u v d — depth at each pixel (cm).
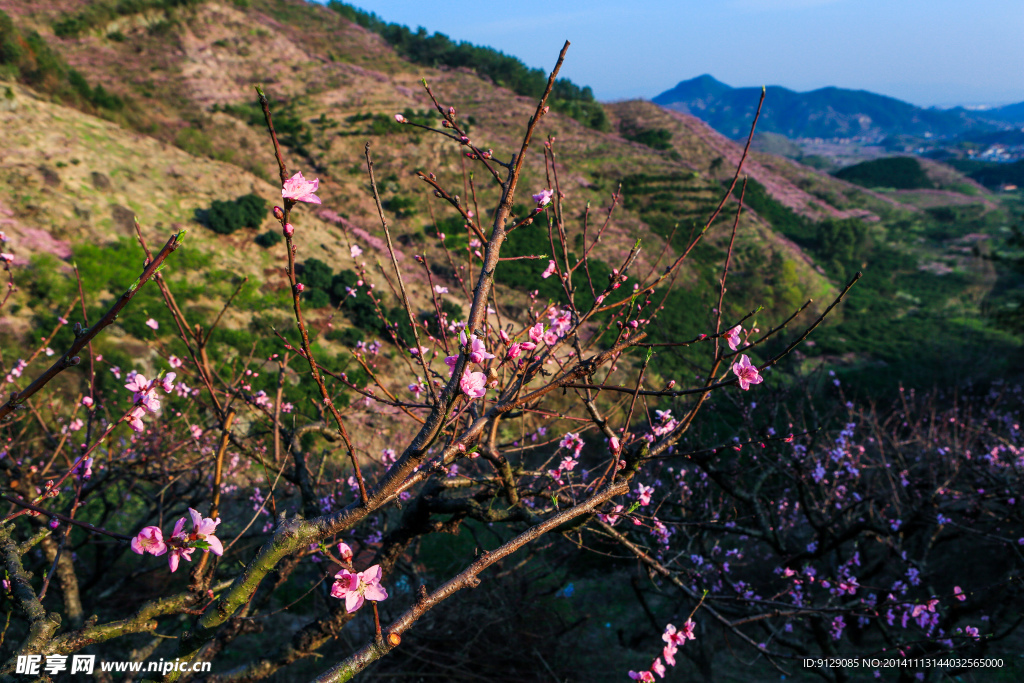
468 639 627
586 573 1009
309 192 121
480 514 356
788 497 786
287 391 948
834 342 3722
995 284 5256
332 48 7281
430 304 2067
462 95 6856
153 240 2130
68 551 388
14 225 1847
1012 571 571
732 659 802
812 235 6269
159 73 5081
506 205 193
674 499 640
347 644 606
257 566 189
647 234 3856
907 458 793
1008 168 12594
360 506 182
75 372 1304
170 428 595
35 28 5003
